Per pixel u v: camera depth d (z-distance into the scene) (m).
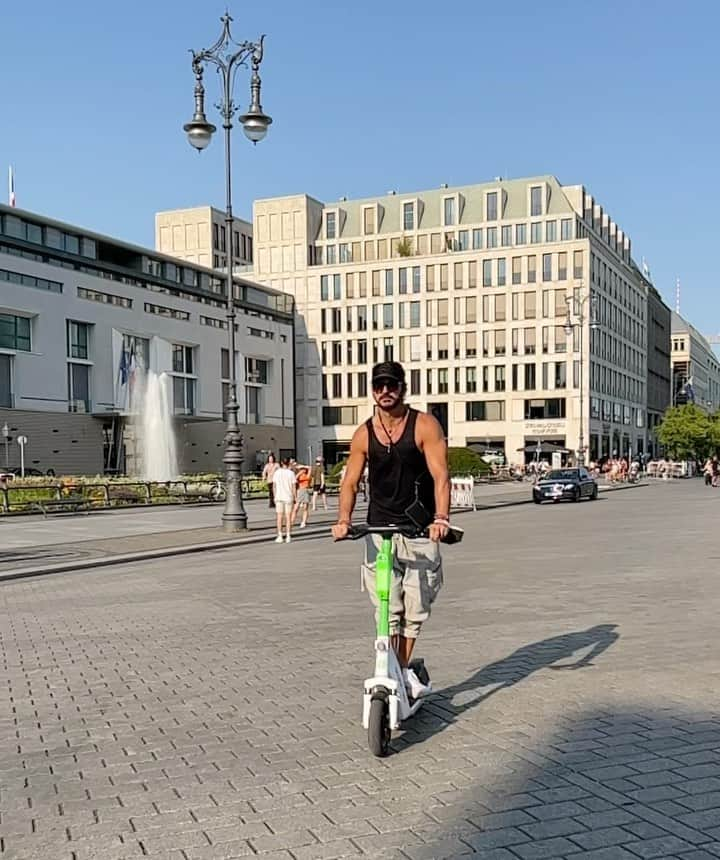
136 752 4.67
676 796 3.84
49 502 26.64
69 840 3.54
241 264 98.12
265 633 7.93
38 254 52.44
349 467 4.80
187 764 4.45
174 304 65.38
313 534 19.70
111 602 10.22
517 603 9.24
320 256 89.12
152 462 60.81
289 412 83.56
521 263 79.94
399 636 4.84
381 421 4.71
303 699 5.66
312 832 3.54
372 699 4.46
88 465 56.34
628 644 7.06
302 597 10.10
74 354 56.06
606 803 3.78
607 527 20.30
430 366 83.44
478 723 4.99
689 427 87.56
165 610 9.45
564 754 4.43
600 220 90.88
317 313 87.50
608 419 85.94
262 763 4.42
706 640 7.19
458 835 3.48
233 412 20.05
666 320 122.25
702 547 15.10
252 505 31.83
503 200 82.19
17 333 51.53
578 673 6.12
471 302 81.88
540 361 79.12
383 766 4.32
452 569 12.38
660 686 5.73
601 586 10.43
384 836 3.49
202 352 68.81
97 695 5.90
